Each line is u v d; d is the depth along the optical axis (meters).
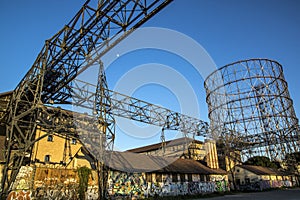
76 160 21.05
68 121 16.36
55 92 16.11
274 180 37.50
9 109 17.03
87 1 10.89
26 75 15.81
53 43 13.38
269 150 35.25
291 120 32.47
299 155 35.09
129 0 9.75
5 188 14.21
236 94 34.47
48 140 20.70
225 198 22.78
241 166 36.59
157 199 21.20
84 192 18.14
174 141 36.53
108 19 10.52
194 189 26.47
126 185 20.38
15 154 14.49
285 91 33.56
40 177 16.72
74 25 11.96
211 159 32.59
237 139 33.50
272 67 34.00
